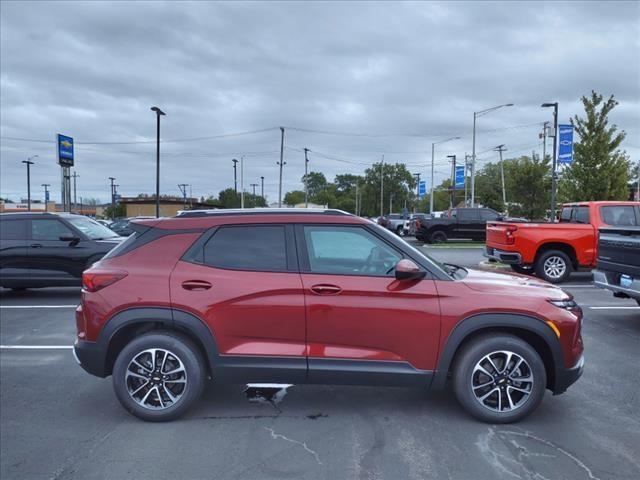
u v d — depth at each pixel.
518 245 11.55
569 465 3.49
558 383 4.10
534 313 3.99
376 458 3.59
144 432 4.03
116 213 83.06
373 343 4.04
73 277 9.78
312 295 4.03
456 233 25.95
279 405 4.55
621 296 7.64
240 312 4.04
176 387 4.17
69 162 32.81
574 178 22.06
